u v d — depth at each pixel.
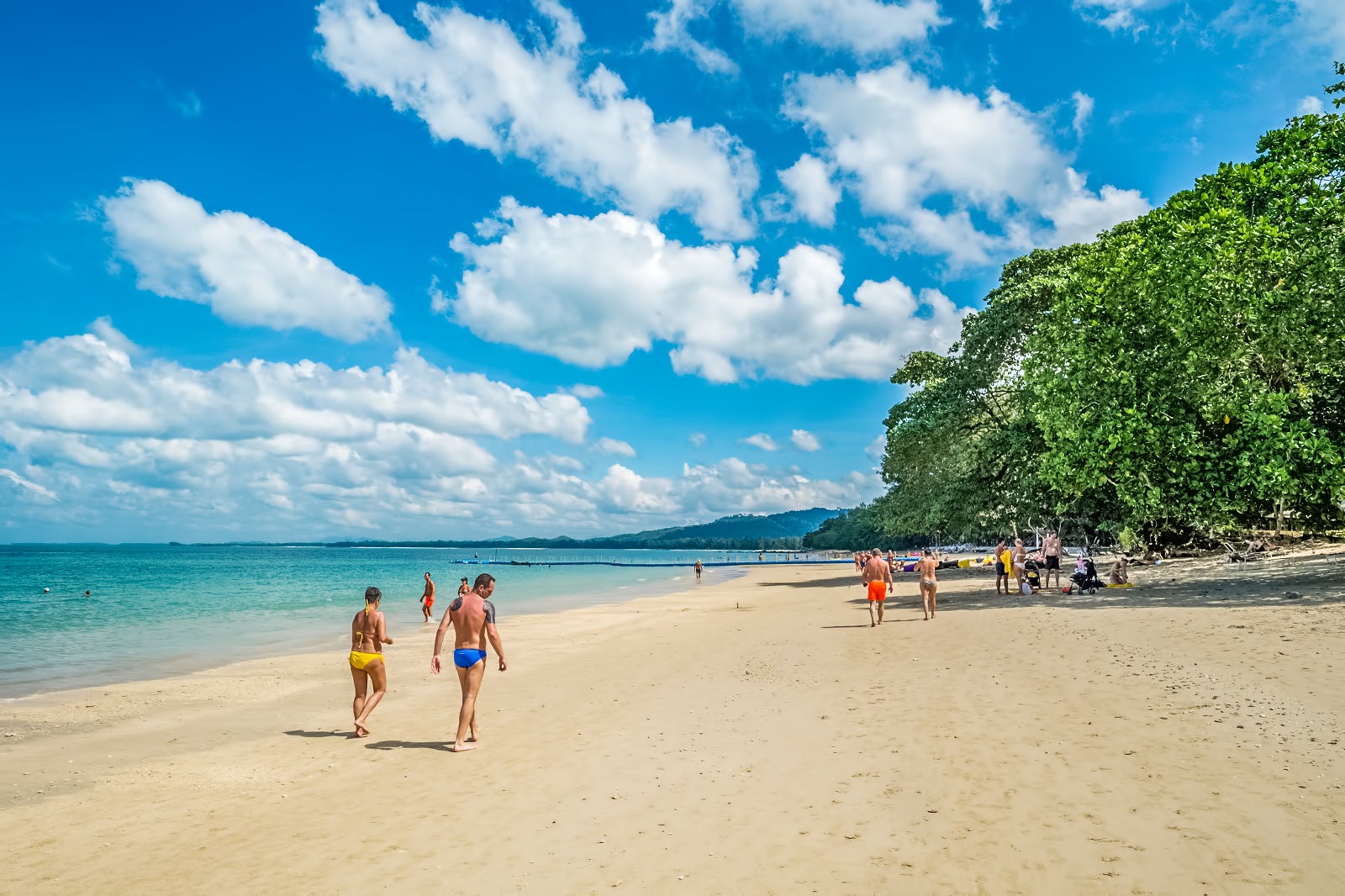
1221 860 5.23
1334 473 19.86
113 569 107.06
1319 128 23.34
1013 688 10.90
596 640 22.11
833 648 16.73
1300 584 19.06
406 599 45.03
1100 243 36.84
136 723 12.28
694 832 6.61
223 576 85.19
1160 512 24.23
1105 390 23.55
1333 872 4.93
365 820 7.40
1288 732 7.64
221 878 6.14
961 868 5.48
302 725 11.96
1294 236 22.12
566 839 6.66
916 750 8.38
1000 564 26.23
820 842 6.18
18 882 6.17
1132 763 7.25
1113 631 14.83
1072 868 5.32
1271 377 23.88
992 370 37.12
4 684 16.20
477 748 10.02
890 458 43.62
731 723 10.45
